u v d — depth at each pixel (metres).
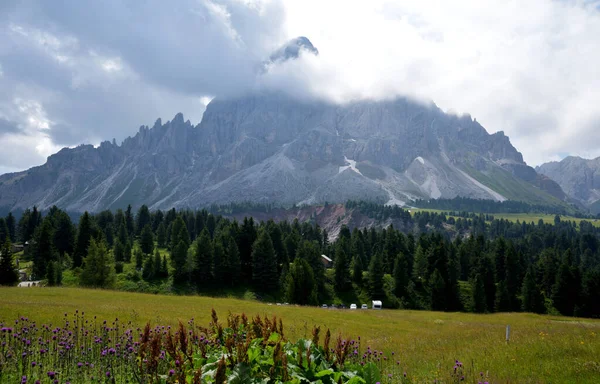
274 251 94.00
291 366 6.48
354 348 11.69
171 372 5.79
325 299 92.69
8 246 73.56
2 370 6.80
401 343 21.77
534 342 17.31
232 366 6.19
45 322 17.36
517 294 99.31
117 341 10.47
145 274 90.88
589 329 25.72
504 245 110.56
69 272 87.81
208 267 91.44
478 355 15.26
